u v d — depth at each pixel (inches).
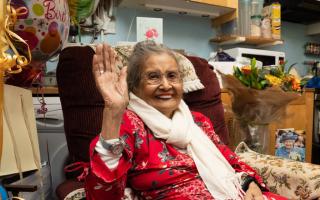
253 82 55.2
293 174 46.0
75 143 42.9
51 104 58.0
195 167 41.5
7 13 23.6
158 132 41.2
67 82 44.4
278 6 100.3
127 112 40.9
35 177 38.3
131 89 43.5
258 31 97.7
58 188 40.3
